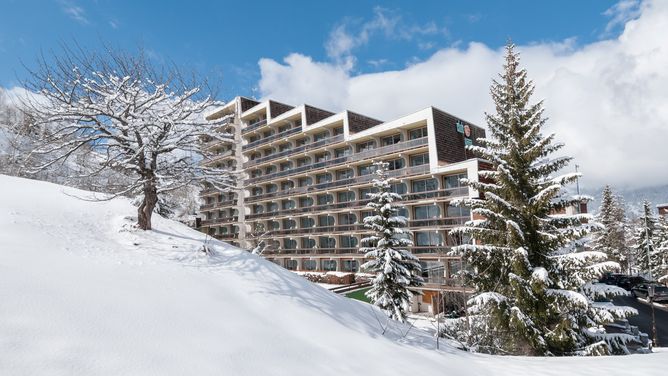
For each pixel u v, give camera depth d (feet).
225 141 46.39
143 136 42.09
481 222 54.08
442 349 32.73
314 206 143.23
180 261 33.47
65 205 41.88
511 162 52.80
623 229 192.03
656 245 165.27
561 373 26.02
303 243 148.77
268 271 36.45
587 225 46.52
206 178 44.34
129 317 19.45
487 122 56.80
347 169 138.00
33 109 36.91
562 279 47.42
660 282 142.10
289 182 160.45
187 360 16.78
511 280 46.26
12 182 46.21
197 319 21.83
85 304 19.35
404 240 67.67
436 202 107.55
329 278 125.80
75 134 40.50
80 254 28.53
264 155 173.88
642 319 96.07
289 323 25.88
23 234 29.19
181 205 178.29
